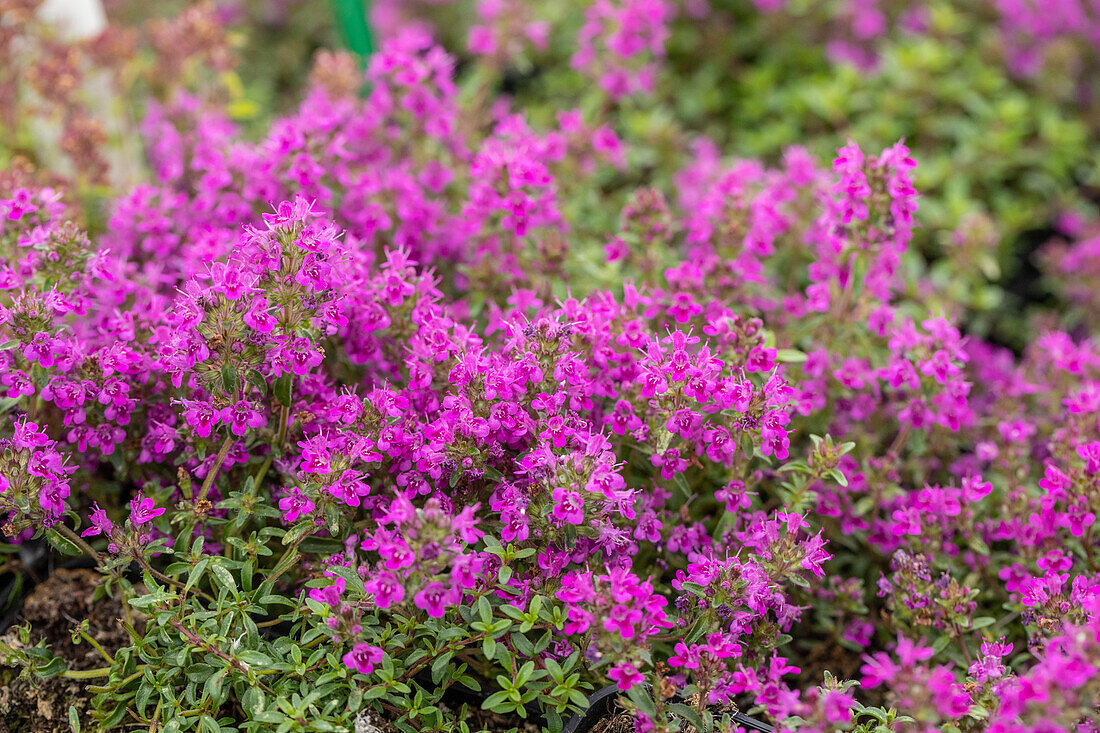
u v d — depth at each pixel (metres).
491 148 0.54
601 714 0.47
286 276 0.45
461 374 0.46
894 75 0.75
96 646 0.47
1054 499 0.49
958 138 0.76
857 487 0.51
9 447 0.45
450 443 0.46
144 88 0.70
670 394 0.46
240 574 0.48
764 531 0.46
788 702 0.43
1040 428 0.55
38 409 0.49
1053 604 0.46
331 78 0.60
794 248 0.58
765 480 0.51
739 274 0.54
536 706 0.47
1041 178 0.74
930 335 0.52
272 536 0.48
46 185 0.55
